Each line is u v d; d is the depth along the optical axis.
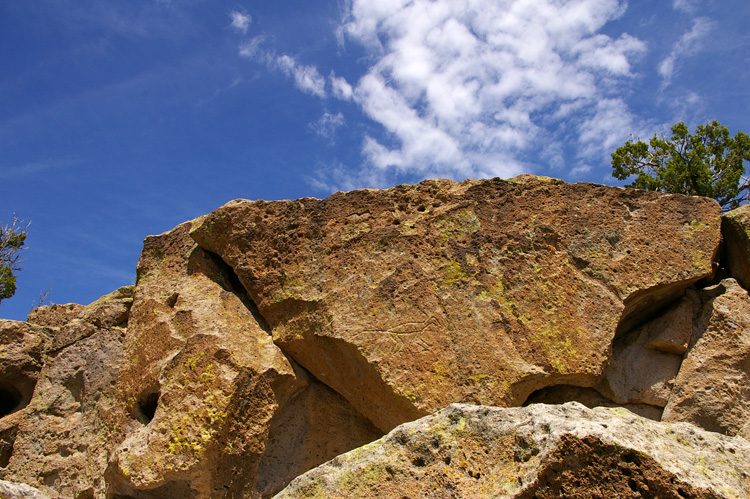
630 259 9.17
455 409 5.86
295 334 9.16
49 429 10.70
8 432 11.21
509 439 5.55
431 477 5.52
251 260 9.73
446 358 8.58
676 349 9.09
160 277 10.41
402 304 8.87
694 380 8.78
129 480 8.30
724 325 8.97
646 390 8.94
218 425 8.48
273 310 9.45
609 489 4.99
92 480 9.48
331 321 8.93
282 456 9.01
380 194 9.77
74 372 11.10
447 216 9.46
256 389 8.80
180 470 8.30
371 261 9.22
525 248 9.19
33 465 10.45
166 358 9.35
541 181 9.67
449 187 9.87
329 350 9.00
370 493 5.54
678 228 9.39
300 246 9.61
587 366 8.58
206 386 8.72
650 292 9.12
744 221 9.62
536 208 9.46
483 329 8.72
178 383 8.87
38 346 12.39
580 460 5.07
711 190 18.66
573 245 9.26
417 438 5.73
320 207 9.82
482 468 5.50
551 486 5.10
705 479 5.09
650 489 4.95
